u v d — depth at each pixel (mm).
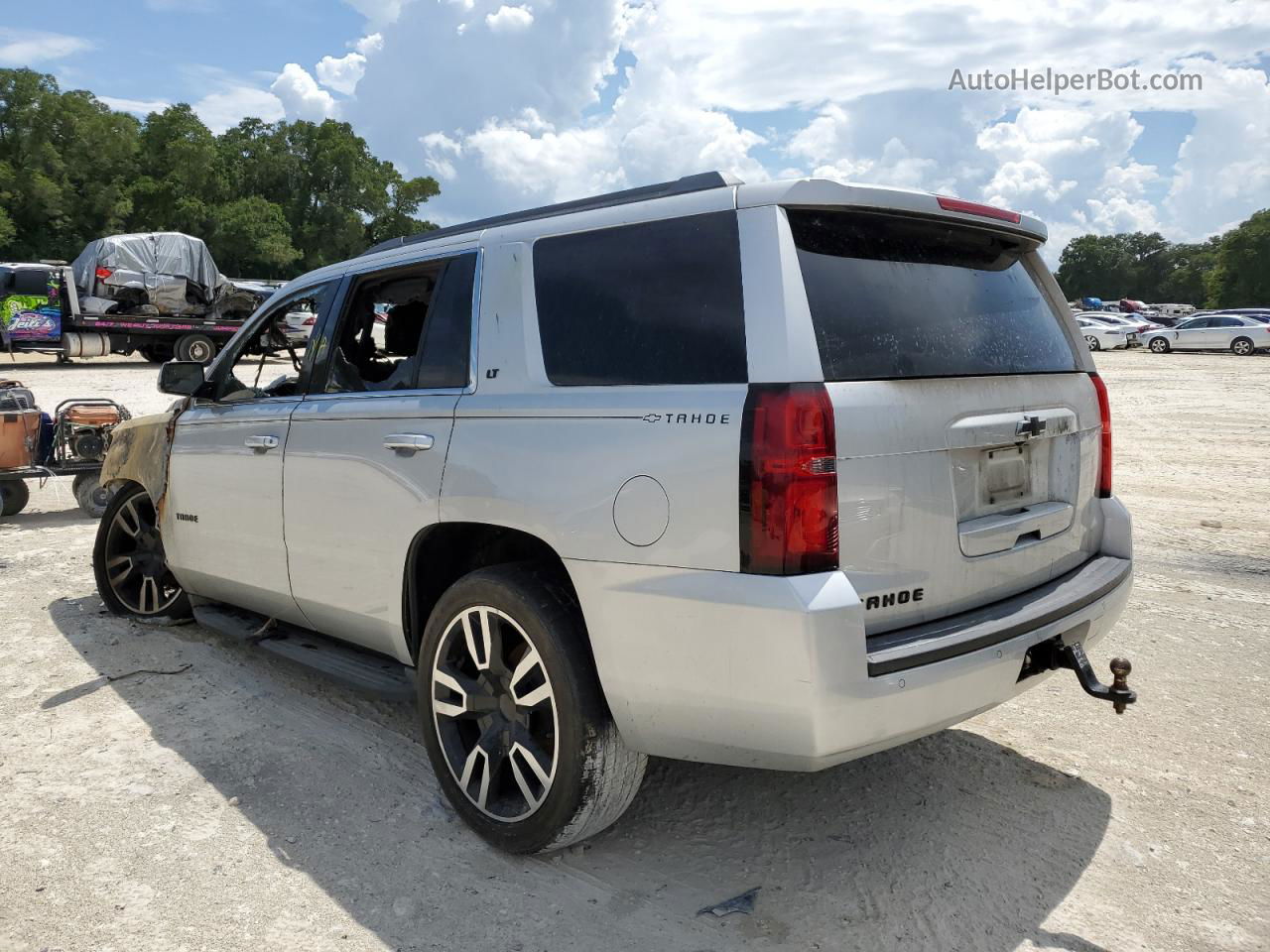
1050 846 3035
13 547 6992
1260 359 33281
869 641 2488
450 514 3090
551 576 2932
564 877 2871
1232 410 16922
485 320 3189
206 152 71250
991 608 2793
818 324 2490
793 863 2945
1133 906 2721
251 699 4184
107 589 5285
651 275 2770
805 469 2355
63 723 3926
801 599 2322
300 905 2715
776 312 2465
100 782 3422
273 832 3102
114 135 66688
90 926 2611
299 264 79938
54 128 64125
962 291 2922
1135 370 27922
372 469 3410
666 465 2539
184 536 4559
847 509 2418
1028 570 2969
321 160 81250
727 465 2424
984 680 2613
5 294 20703
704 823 3189
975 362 2840
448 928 2617
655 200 2855
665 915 2676
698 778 3514
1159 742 3803
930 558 2613
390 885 2816
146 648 4820
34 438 7730
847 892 2785
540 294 3053
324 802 3299
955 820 3193
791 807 3291
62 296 21344
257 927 2615
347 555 3566
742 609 2389
